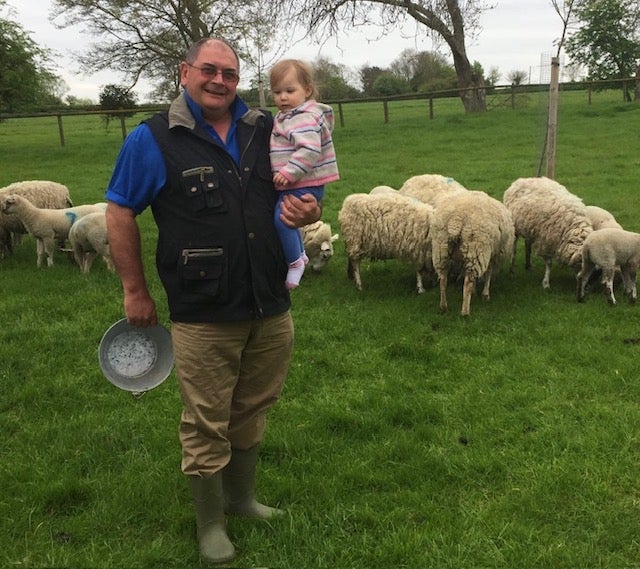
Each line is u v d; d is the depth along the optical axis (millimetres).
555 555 3240
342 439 4410
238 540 3408
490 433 4438
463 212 6492
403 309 7008
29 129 35625
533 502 3645
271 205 3084
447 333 6320
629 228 9883
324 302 7371
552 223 7352
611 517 3518
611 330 6215
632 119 23562
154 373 3539
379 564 3246
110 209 3018
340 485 3852
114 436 4430
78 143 26234
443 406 4805
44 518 3625
